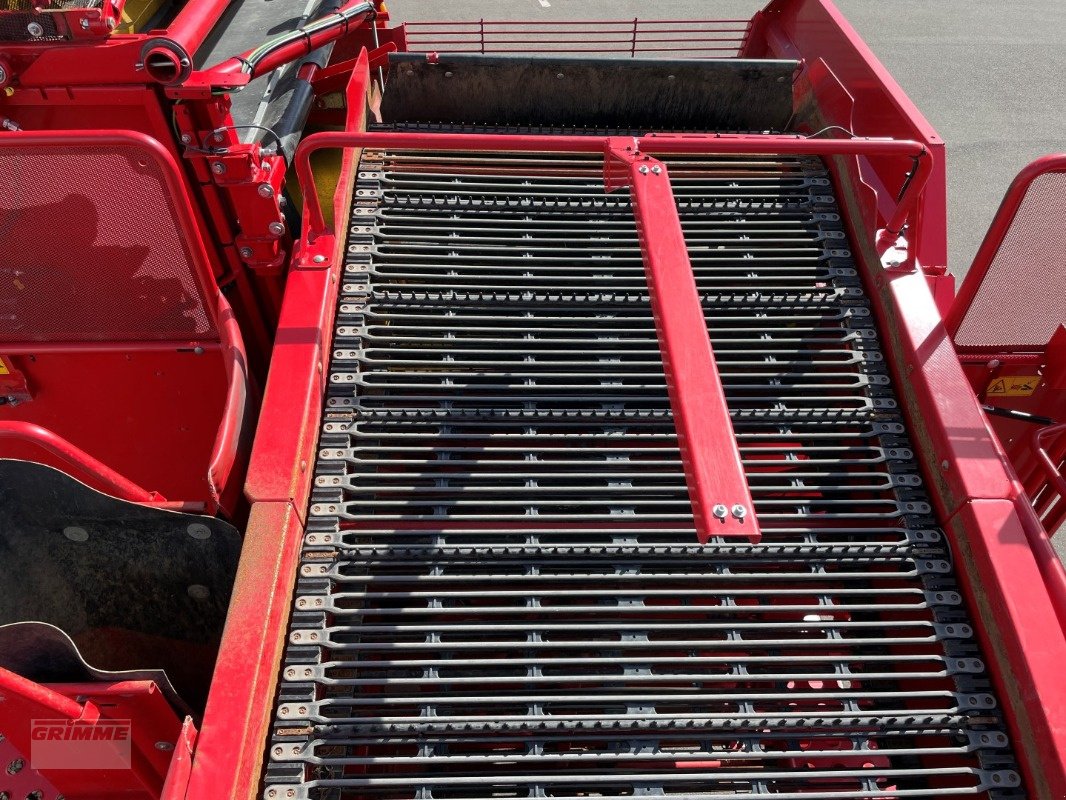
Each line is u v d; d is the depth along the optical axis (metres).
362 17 4.27
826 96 4.91
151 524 2.94
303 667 2.87
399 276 4.09
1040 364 4.19
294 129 4.41
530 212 4.48
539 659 2.96
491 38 13.42
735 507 2.30
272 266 3.97
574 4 14.41
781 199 4.65
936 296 4.15
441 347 3.94
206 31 3.57
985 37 14.62
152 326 3.76
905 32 14.75
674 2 14.63
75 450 2.85
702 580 3.28
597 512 3.49
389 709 2.97
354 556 3.18
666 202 3.09
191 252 3.46
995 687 2.98
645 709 2.94
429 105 5.25
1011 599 2.94
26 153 3.07
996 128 12.05
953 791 2.75
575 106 5.25
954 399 3.50
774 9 6.14
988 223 10.28
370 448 3.51
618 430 3.69
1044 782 2.70
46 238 3.36
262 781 2.71
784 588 3.33
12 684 2.28
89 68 3.34
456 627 2.99
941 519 3.38
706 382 2.57
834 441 3.78
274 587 2.88
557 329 3.94
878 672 3.20
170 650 3.40
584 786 2.82
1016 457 4.61
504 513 3.42
